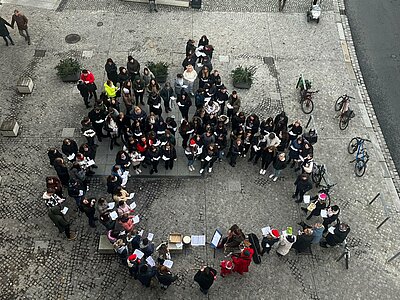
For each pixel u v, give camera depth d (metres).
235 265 13.84
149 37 22.48
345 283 14.35
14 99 19.05
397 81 21.50
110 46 21.83
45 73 20.27
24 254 14.35
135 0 24.28
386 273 14.67
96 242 14.77
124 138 16.59
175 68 20.98
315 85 20.88
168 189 16.38
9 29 22.33
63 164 15.00
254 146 16.58
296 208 16.16
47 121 18.31
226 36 22.86
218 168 17.19
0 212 15.29
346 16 24.88
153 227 15.26
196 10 24.27
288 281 14.27
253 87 20.41
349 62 22.20
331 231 14.41
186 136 16.58
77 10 23.66
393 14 25.23
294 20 24.16
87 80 17.88
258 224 15.63
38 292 13.56
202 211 15.85
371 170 17.72
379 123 19.62
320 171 16.56
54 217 13.83
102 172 16.67
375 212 16.30
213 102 17.30
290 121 19.14
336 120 19.39
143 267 12.76
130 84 17.72
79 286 13.77
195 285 13.98
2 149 17.12
